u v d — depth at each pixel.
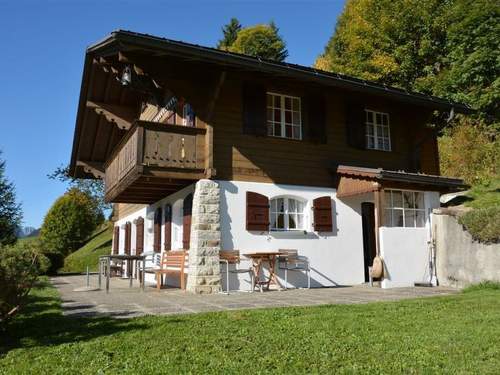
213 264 9.64
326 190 11.59
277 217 10.98
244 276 10.16
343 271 11.35
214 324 5.32
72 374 3.60
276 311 6.20
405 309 6.37
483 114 19.00
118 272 16.38
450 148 16.91
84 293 9.47
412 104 13.14
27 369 3.73
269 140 10.99
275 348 4.25
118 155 12.22
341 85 10.98
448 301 7.15
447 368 3.64
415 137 13.35
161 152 9.72
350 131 12.29
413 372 3.54
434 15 25.34
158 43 8.63
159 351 4.18
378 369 3.63
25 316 6.11
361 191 10.86
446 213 10.68
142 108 14.94
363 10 28.33
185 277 10.58
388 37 26.45
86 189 34.22
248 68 9.84
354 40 27.69
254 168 10.66
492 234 9.24
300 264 10.84
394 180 10.38
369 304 6.94
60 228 28.19
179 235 11.85
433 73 24.89
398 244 10.56
